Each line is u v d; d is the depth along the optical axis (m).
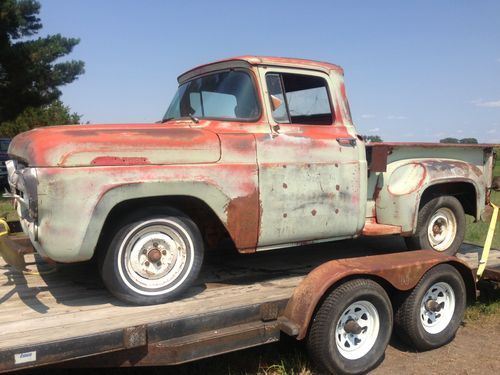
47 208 3.15
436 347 4.27
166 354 3.07
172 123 4.27
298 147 4.07
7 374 3.16
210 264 4.74
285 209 3.98
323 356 3.60
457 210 5.32
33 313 3.28
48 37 17.97
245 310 3.41
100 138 3.32
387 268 3.85
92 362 2.95
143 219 3.46
